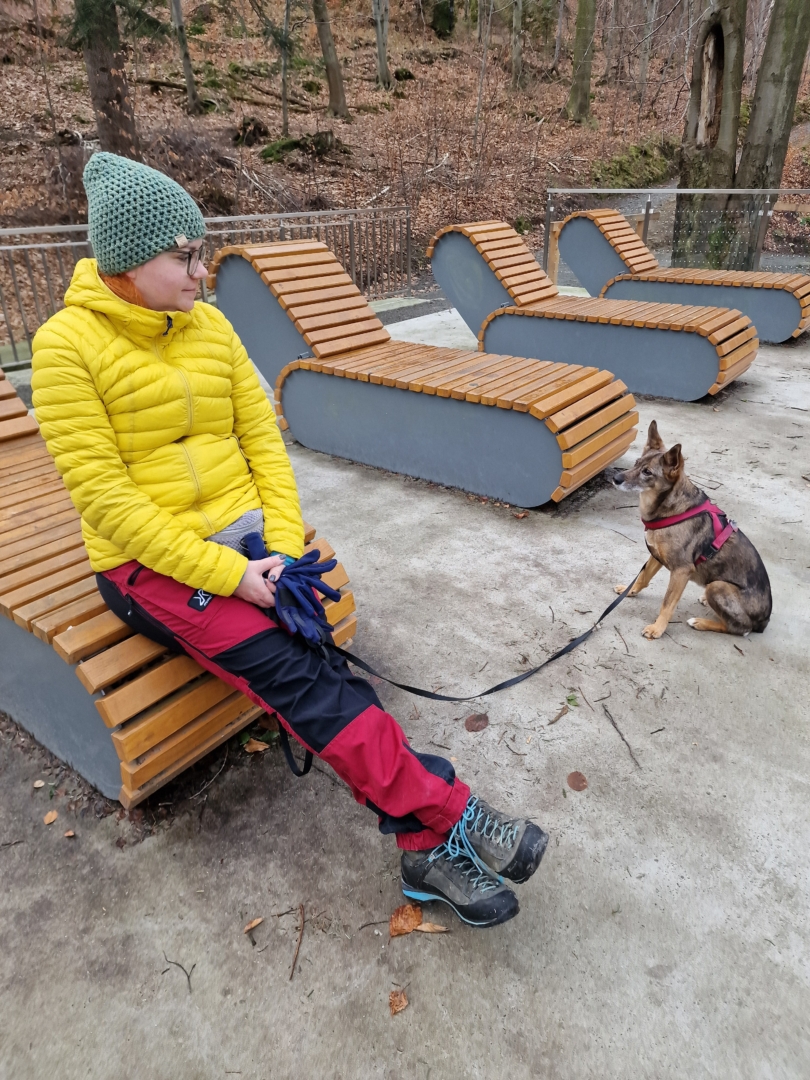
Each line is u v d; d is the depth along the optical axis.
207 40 20.61
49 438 1.93
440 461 5.09
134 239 1.84
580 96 23.95
